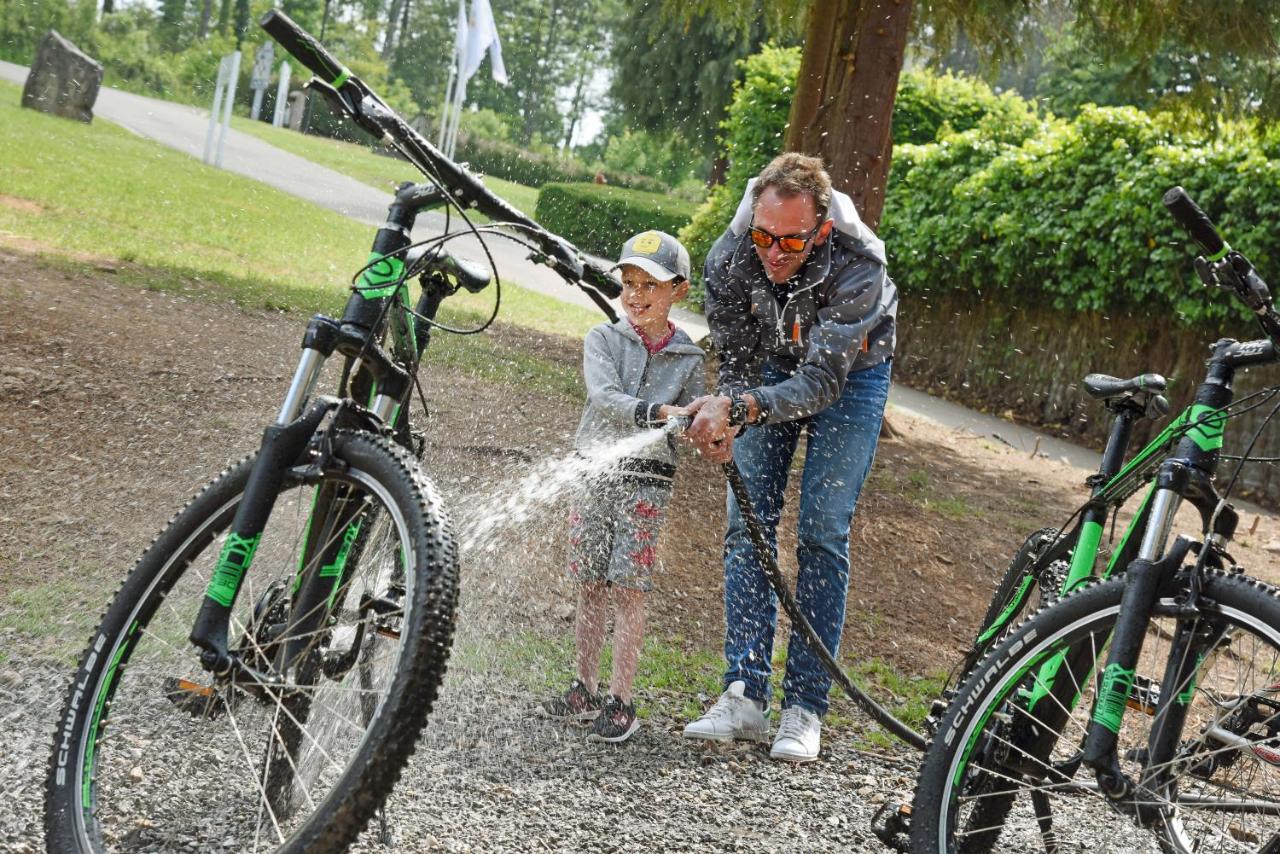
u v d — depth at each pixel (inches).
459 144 1432.1
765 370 135.6
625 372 132.3
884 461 305.3
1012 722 95.7
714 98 1270.9
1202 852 89.6
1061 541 116.8
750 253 132.1
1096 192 398.6
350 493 87.0
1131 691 86.3
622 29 1347.2
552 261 97.6
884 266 130.6
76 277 306.8
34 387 211.8
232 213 531.2
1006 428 414.6
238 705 94.3
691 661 160.4
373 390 95.7
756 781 126.4
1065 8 338.0
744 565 135.9
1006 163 437.7
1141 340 400.2
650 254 131.1
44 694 113.0
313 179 849.5
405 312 93.9
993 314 451.8
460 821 104.5
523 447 232.1
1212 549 84.0
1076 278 407.8
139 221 440.1
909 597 207.9
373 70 2244.1
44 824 82.7
